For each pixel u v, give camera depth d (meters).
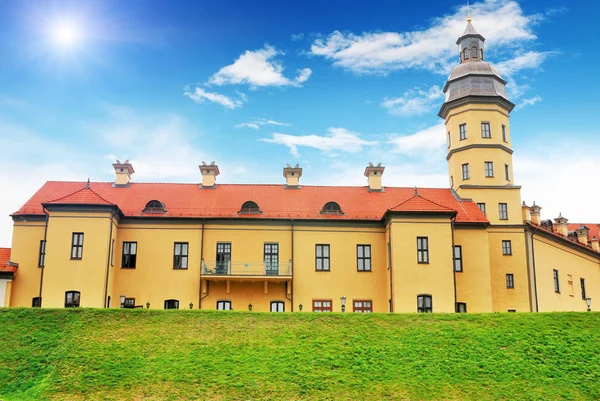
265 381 26.52
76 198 41.25
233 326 31.88
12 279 41.47
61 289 39.69
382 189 49.41
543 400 25.64
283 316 33.28
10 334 30.28
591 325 33.16
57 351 28.72
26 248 42.38
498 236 47.75
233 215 44.75
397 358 28.91
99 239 40.69
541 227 52.16
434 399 25.52
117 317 32.44
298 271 43.97
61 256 40.25
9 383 26.02
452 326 32.69
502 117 50.69
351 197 48.06
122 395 25.19
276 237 44.59
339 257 44.47
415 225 42.44
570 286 53.91
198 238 43.97
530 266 47.34
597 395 26.16
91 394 25.23
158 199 46.22
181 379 26.47
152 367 27.42
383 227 45.25
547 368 28.34
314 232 44.88
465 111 50.41
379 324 32.69
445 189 50.28
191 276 43.22
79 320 31.95
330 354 29.11
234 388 25.89
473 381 27.03
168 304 42.66
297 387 26.11
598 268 60.62
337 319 33.16
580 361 29.08
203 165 48.84
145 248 43.47
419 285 41.28
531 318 34.00
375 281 44.12
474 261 44.78
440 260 41.78
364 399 25.38
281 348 29.58
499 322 33.34
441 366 28.22
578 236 59.41
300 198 47.41
